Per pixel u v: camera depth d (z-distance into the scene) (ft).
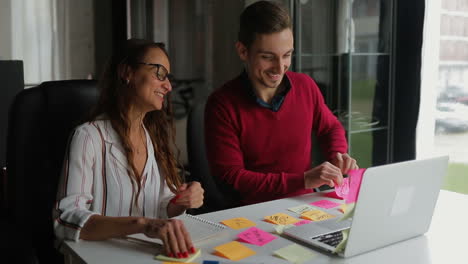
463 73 9.11
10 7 10.04
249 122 5.51
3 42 10.04
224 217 4.40
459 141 9.52
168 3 11.16
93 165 4.25
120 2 10.80
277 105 5.55
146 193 4.54
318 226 4.04
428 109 9.55
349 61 9.50
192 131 6.38
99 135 4.29
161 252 3.50
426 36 9.27
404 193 3.64
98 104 4.51
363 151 10.09
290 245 3.69
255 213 4.53
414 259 3.51
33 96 4.96
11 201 5.01
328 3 9.84
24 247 4.48
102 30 10.94
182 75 11.44
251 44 5.17
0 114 7.63
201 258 3.44
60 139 5.05
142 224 3.57
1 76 7.66
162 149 4.84
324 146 6.05
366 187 3.33
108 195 4.32
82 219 3.72
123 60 4.30
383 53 9.73
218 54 11.39
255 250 3.59
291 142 5.68
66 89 5.07
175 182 4.89
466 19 8.84
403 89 9.63
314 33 9.91
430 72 9.42
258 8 5.16
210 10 11.31
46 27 10.43
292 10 9.54
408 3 9.31
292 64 9.77
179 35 11.31
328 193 5.27
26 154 4.94
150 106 4.36
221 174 5.39
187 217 4.40
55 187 5.07
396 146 9.94
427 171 3.75
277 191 5.11
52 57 10.56
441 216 4.61
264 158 5.67
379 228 3.60
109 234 3.65
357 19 9.61
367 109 9.99
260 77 5.26
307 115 5.82
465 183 9.38
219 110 5.53
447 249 3.73
